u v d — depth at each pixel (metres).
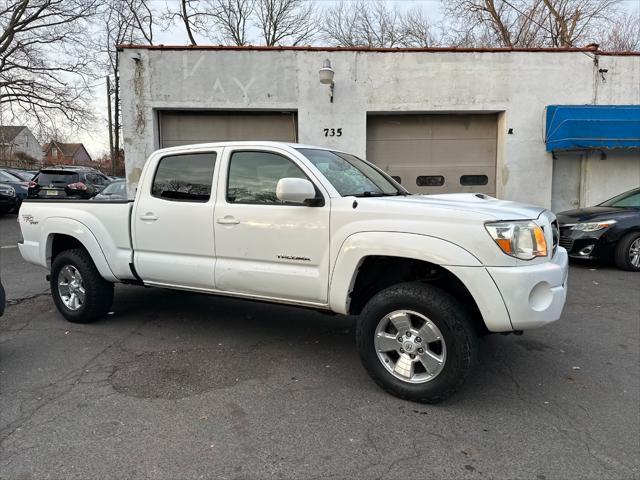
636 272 7.67
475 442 2.79
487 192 11.37
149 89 10.40
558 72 10.65
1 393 3.40
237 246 3.96
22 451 2.67
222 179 4.09
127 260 4.60
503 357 4.13
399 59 10.53
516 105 10.71
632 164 11.01
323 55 10.46
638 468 2.53
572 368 3.89
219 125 10.91
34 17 25.20
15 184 16.34
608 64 10.66
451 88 10.63
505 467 2.55
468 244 3.07
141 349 4.30
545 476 2.47
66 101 27.30
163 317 5.29
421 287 3.25
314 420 3.04
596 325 5.00
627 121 10.19
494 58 10.59
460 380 3.11
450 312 3.10
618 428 2.95
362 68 10.53
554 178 11.19
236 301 5.97
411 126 11.12
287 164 3.84
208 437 2.83
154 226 4.40
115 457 2.62
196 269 4.18
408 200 3.52
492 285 3.03
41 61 26.41
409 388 3.26
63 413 3.11
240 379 3.67
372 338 3.40
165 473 2.48
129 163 10.57
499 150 11.09
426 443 2.78
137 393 3.41
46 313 5.46
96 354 4.17
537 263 3.15
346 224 3.47
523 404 3.27
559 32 20.92
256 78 10.47
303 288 3.69
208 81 10.44
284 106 10.56
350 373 3.80
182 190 4.32
